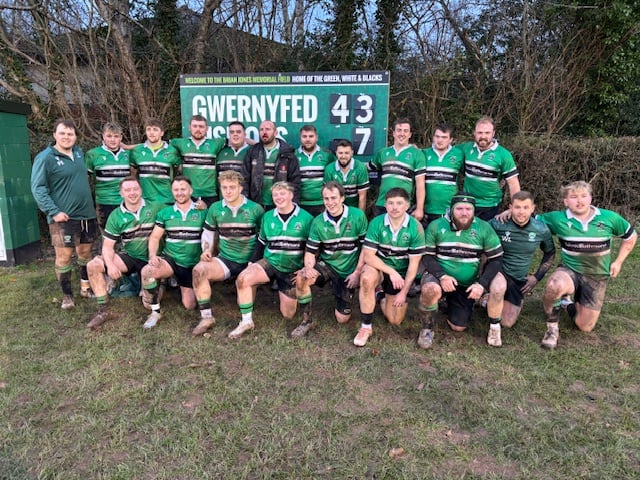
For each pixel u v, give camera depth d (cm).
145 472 243
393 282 395
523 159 819
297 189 504
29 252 646
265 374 342
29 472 244
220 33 1044
